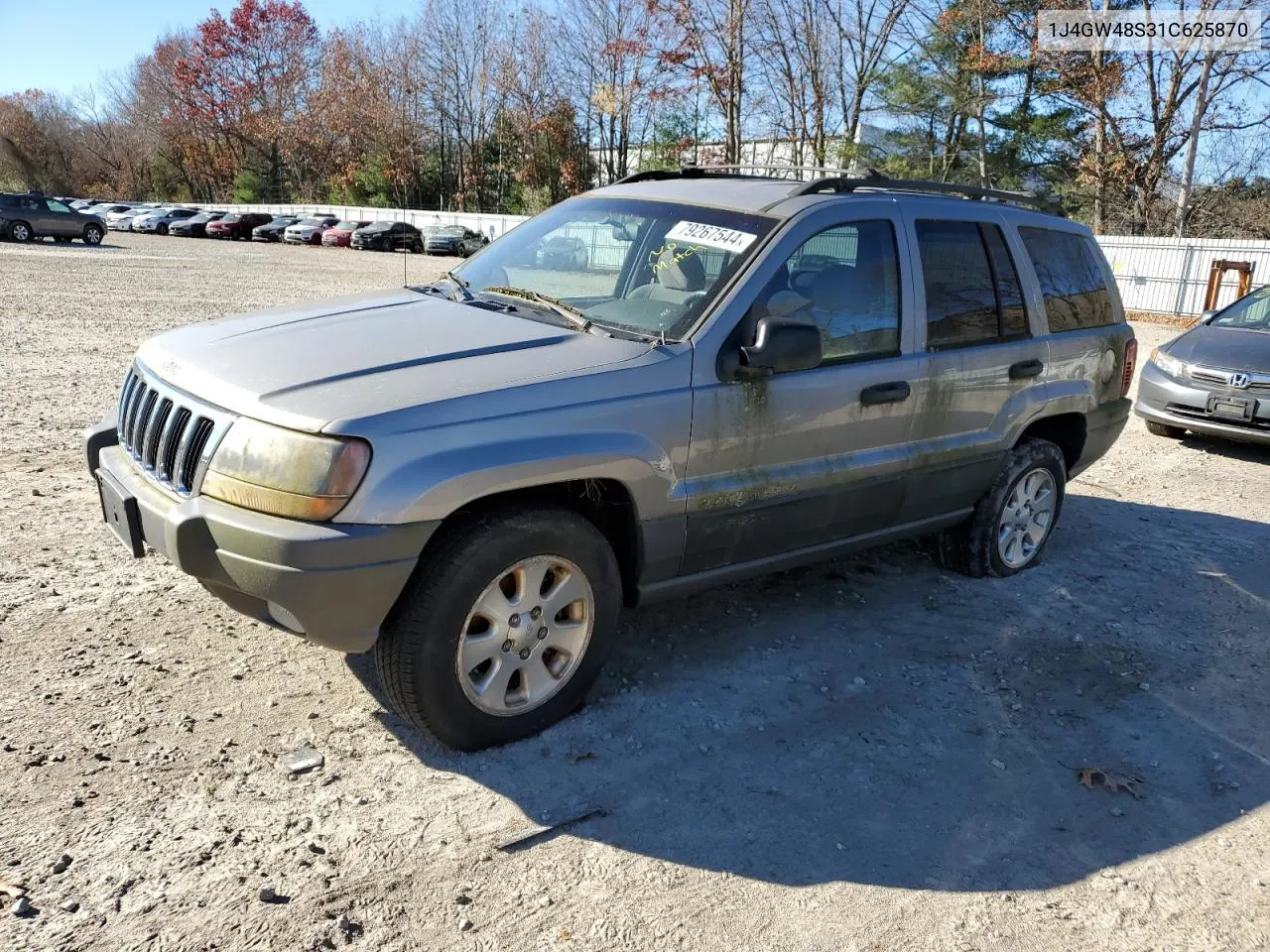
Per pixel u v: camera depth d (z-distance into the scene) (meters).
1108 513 6.63
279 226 47.34
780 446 3.78
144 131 88.19
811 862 2.86
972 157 39.06
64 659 3.68
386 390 2.97
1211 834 3.13
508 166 61.72
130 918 2.44
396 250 42.62
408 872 2.69
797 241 3.80
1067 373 5.11
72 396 8.20
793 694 3.84
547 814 2.99
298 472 2.80
